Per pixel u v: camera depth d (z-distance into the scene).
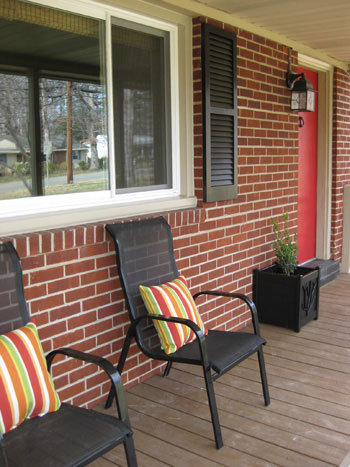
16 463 1.65
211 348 2.59
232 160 3.75
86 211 2.77
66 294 2.56
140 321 2.69
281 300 4.04
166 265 2.93
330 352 3.55
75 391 2.68
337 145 5.65
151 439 2.49
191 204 3.53
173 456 2.35
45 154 2.72
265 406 2.80
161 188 3.47
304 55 4.90
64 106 2.79
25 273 2.34
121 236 2.68
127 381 3.03
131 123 3.20
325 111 5.58
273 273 4.06
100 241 2.71
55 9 2.69
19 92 2.58
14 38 2.53
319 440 2.47
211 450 2.39
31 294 2.38
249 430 2.56
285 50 4.41
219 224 3.71
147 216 3.08
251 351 2.62
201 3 3.34
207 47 3.40
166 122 3.47
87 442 1.76
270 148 4.29
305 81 4.36
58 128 2.77
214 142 3.55
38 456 1.69
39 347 1.97
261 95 4.10
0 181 2.53
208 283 3.64
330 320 4.24
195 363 2.43
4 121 2.52
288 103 4.51
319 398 2.89
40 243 2.38
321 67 5.34
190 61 3.45
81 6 2.80
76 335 2.64
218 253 3.72
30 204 2.63
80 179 2.91
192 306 2.77
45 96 2.69
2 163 2.53
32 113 2.64
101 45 2.94
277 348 3.64
